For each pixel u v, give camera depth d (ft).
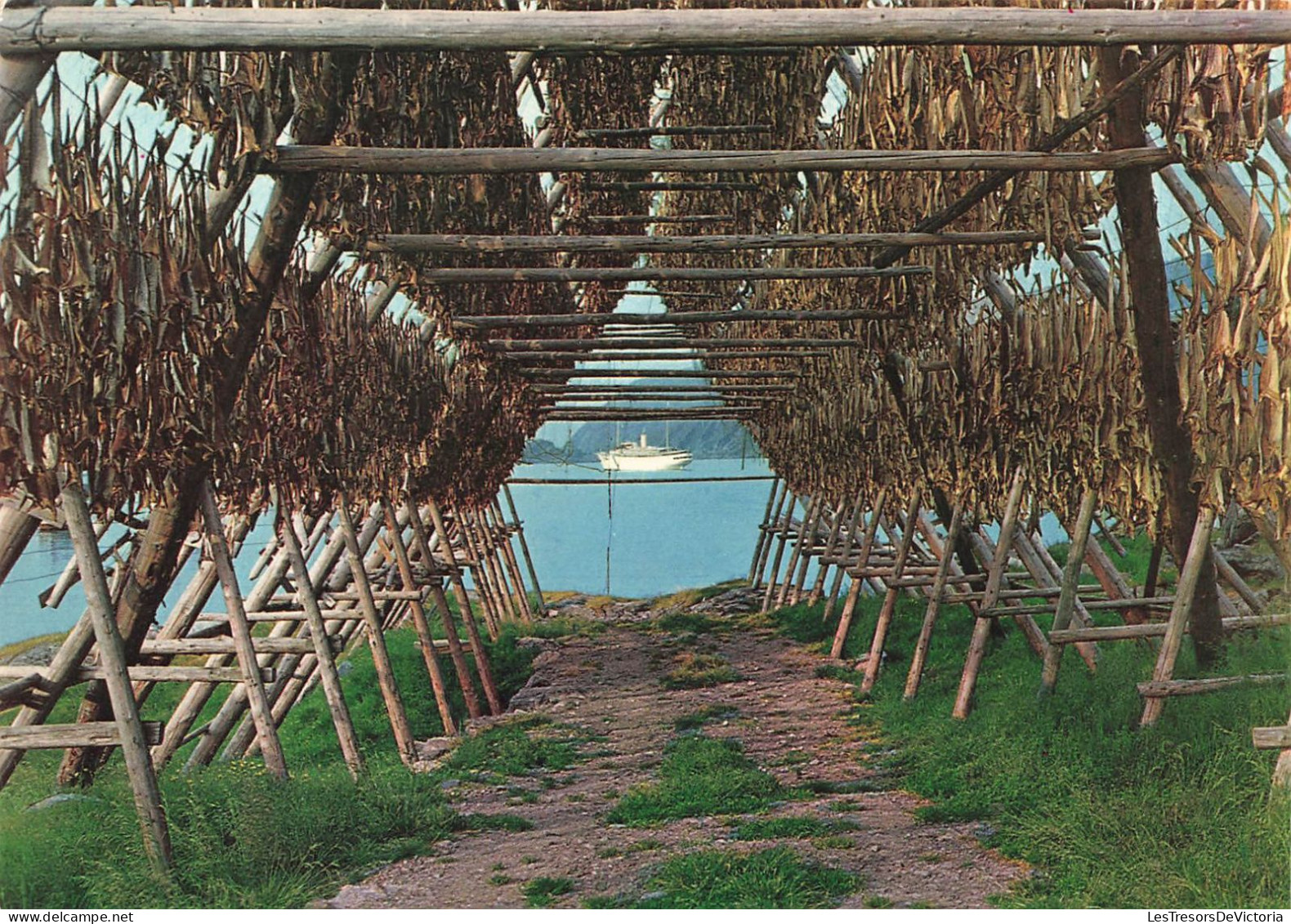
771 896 15.19
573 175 36.55
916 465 35.68
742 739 30.25
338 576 36.06
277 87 17.63
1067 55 17.80
